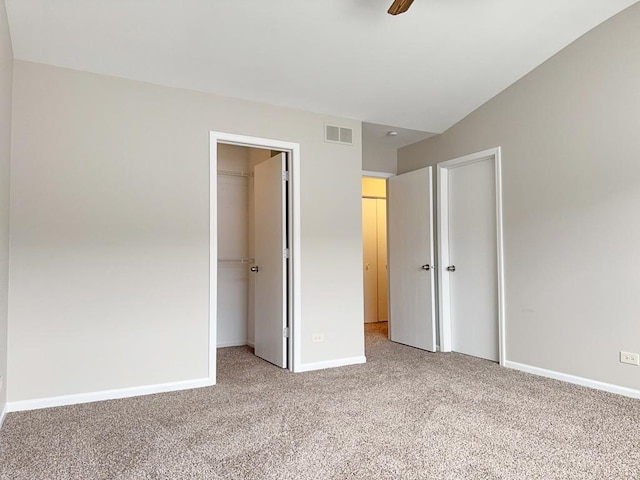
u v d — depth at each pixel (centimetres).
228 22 281
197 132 346
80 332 300
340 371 384
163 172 331
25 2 249
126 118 321
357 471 202
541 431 247
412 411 281
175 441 235
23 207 287
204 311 343
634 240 304
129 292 316
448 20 300
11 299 282
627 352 307
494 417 270
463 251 455
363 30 302
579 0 296
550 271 358
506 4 290
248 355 454
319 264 399
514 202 390
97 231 308
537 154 370
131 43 290
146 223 324
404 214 506
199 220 344
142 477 197
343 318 410
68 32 275
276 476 198
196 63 316
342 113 410
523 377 360
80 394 299
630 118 306
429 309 468
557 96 354
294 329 386
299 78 348
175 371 330
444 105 414
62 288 296
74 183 302
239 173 517
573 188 342
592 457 215
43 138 294
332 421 264
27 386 285
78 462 211
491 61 355
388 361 421
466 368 392
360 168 426
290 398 309
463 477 197
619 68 313
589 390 322
